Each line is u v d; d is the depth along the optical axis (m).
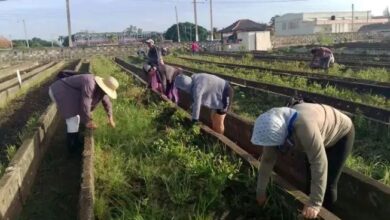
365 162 7.41
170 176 6.36
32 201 6.33
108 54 55.59
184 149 7.41
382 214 5.24
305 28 88.81
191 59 34.59
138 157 7.40
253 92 14.16
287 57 31.89
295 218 5.12
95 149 7.53
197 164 6.65
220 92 8.14
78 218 5.00
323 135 4.52
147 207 5.50
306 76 17.48
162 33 95.31
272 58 31.92
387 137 8.65
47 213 5.95
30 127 8.91
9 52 51.31
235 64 26.20
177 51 52.75
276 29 95.31
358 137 8.88
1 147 9.15
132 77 18.88
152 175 6.55
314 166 4.25
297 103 4.70
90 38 83.44
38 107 14.05
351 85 14.42
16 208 5.88
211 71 21.75
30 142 7.18
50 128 9.39
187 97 12.01
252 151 8.12
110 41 82.81
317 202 4.36
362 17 98.25
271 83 15.45
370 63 23.12
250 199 5.81
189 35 90.56
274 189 5.62
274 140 4.21
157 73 12.07
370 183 5.43
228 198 5.97
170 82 11.07
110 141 8.14
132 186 6.37
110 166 6.85
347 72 18.20
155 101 11.85
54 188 6.70
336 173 5.08
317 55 20.28
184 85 8.12
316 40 57.06
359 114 9.80
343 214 5.92
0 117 12.66
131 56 46.94
